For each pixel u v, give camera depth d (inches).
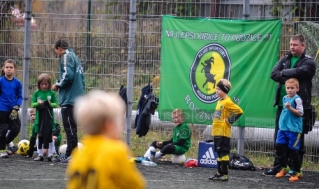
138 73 993.5
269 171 858.8
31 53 1056.2
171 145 933.8
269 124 932.6
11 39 1083.9
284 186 770.2
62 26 1038.4
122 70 1003.9
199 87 963.3
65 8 1100.5
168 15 979.3
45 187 710.5
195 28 965.8
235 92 944.9
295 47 829.8
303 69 820.6
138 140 1010.7
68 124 920.3
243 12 956.0
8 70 964.0
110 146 317.1
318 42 917.8
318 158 927.0
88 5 1065.5
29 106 1061.1
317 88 926.4
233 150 988.6
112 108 322.0
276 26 925.2
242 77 941.8
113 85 1010.1
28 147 979.9
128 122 982.4
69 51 921.5
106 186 311.1
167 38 976.9
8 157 961.5
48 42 1045.8
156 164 927.7
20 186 714.2
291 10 1059.9
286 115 813.9
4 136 957.8
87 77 1019.9
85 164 319.9
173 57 974.4
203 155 925.2
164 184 756.6
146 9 1040.8
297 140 811.4
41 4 1101.7
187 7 1059.3
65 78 906.1
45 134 932.6
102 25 1013.2
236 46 945.5
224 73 951.0
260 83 933.8
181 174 844.6
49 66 1047.0
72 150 921.5
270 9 1131.9
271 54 927.7
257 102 935.7
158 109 977.5
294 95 809.5
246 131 960.9
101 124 321.4
